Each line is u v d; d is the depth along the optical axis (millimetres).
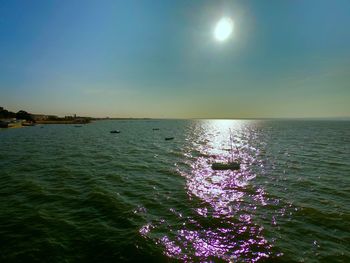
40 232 14695
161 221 16562
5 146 57125
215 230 15344
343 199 21203
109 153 48094
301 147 57875
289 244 13719
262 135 99938
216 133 115438
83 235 14398
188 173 31250
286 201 20750
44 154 45531
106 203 19750
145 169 33500
